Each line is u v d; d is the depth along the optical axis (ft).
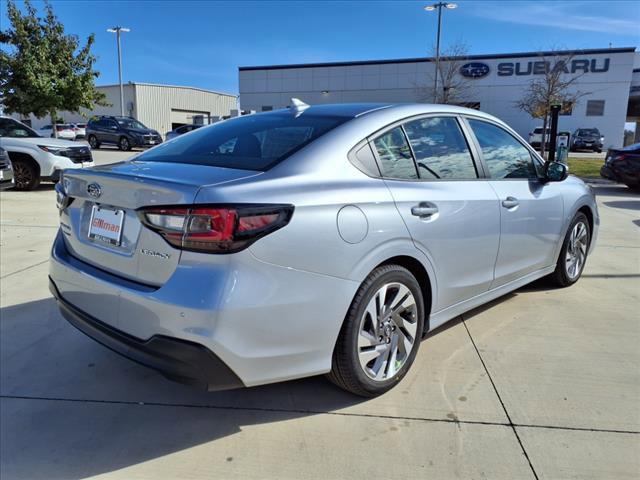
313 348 7.82
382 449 7.81
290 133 9.12
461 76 109.91
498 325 12.46
